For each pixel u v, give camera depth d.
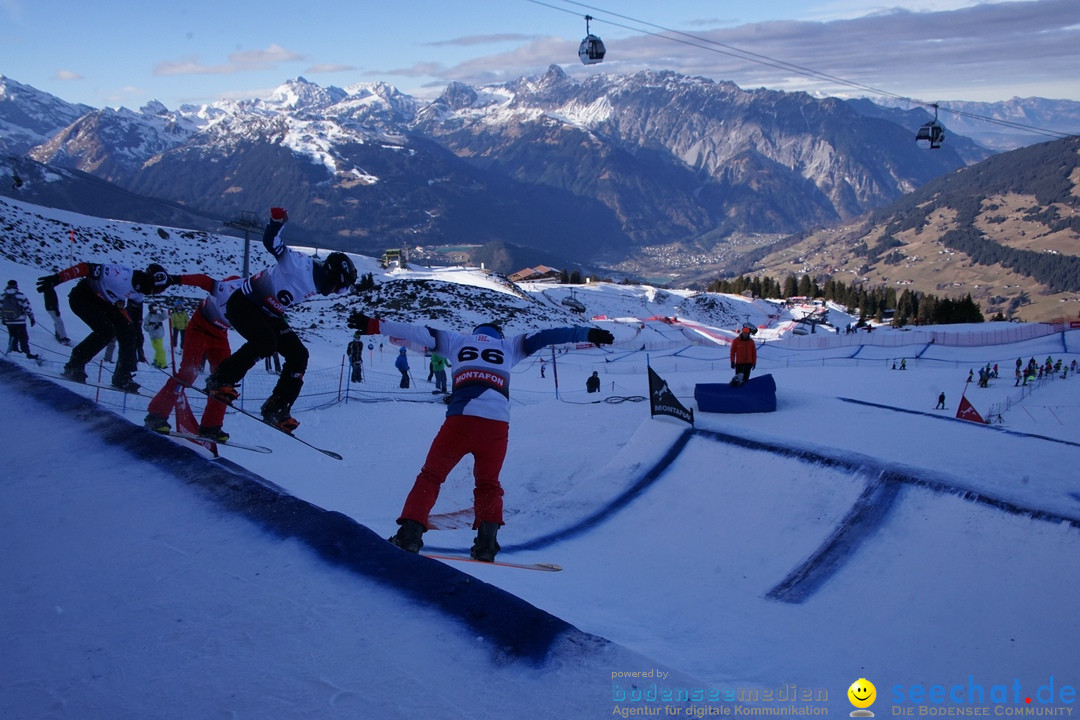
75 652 2.99
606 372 41.00
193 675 2.85
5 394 6.00
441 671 2.89
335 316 47.38
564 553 7.71
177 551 3.73
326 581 3.46
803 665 4.97
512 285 80.50
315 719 2.62
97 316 6.68
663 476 9.09
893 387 37.41
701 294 105.56
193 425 6.09
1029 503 6.16
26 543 3.85
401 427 14.70
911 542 6.35
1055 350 53.91
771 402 11.93
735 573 6.70
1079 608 5.05
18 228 43.72
